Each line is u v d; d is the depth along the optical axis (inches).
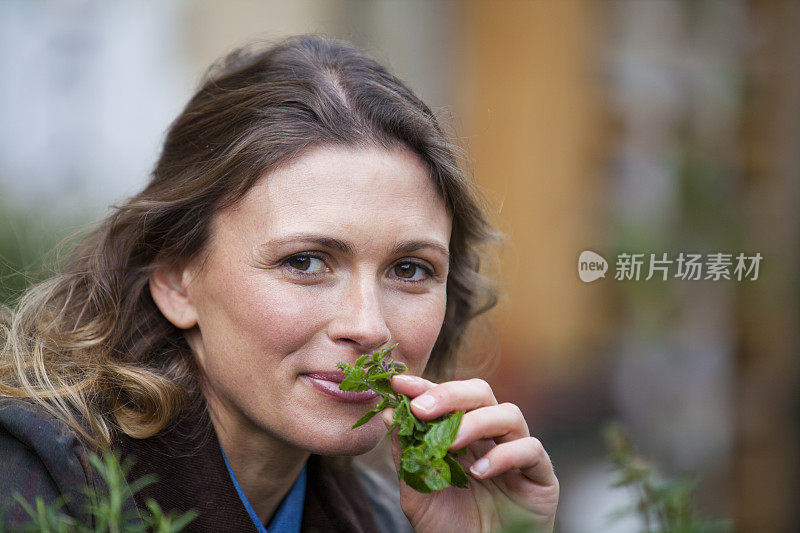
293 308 152.6
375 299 154.3
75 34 530.3
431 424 140.8
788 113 437.1
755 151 441.1
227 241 159.3
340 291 154.9
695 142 447.2
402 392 141.6
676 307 426.0
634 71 453.7
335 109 159.8
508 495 161.0
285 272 154.3
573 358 421.4
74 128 515.2
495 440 154.1
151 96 514.9
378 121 160.4
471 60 473.1
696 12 451.5
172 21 516.7
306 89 163.0
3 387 159.5
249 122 163.0
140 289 174.9
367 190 154.9
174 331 175.8
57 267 209.5
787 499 419.8
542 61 449.4
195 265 165.5
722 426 423.5
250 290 155.2
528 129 447.5
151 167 235.1
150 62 519.8
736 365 428.1
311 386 155.0
